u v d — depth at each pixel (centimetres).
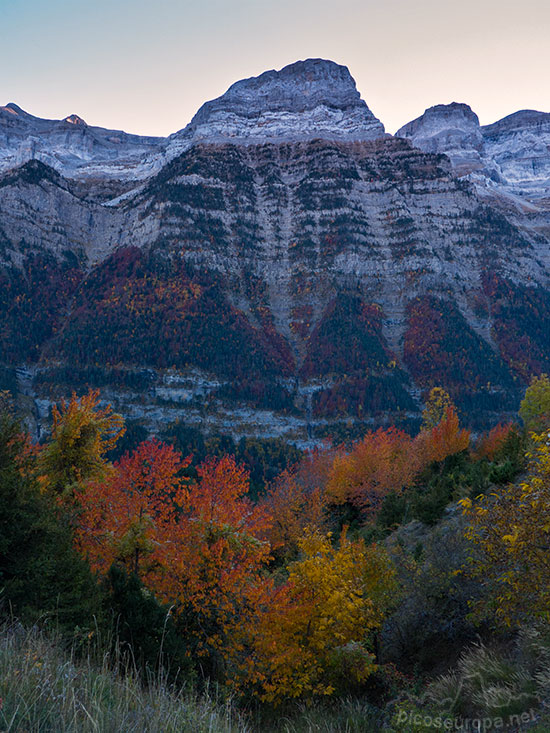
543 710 816
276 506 4350
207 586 1598
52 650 591
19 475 1279
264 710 1452
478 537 1009
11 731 364
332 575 1617
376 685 1532
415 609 1642
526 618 991
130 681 571
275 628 1527
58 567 1175
